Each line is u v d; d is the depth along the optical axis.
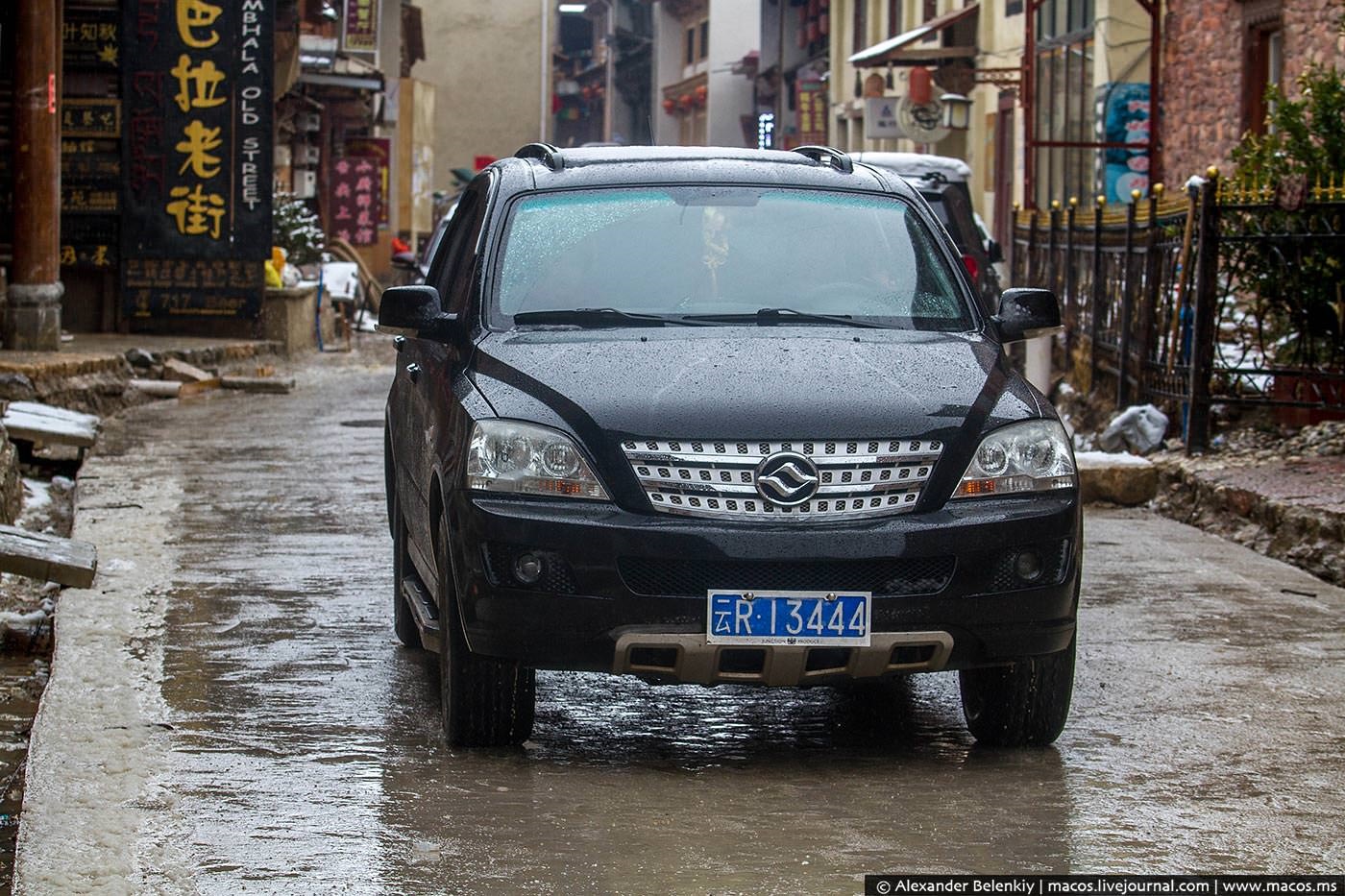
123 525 13.33
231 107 28.80
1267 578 12.05
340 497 14.98
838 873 6.24
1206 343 16.12
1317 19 24.81
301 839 6.55
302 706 8.54
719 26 88.25
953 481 7.41
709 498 7.22
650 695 8.99
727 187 9.03
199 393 24.80
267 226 29.03
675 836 6.63
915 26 53.16
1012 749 7.99
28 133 23.09
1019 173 41.25
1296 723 8.44
